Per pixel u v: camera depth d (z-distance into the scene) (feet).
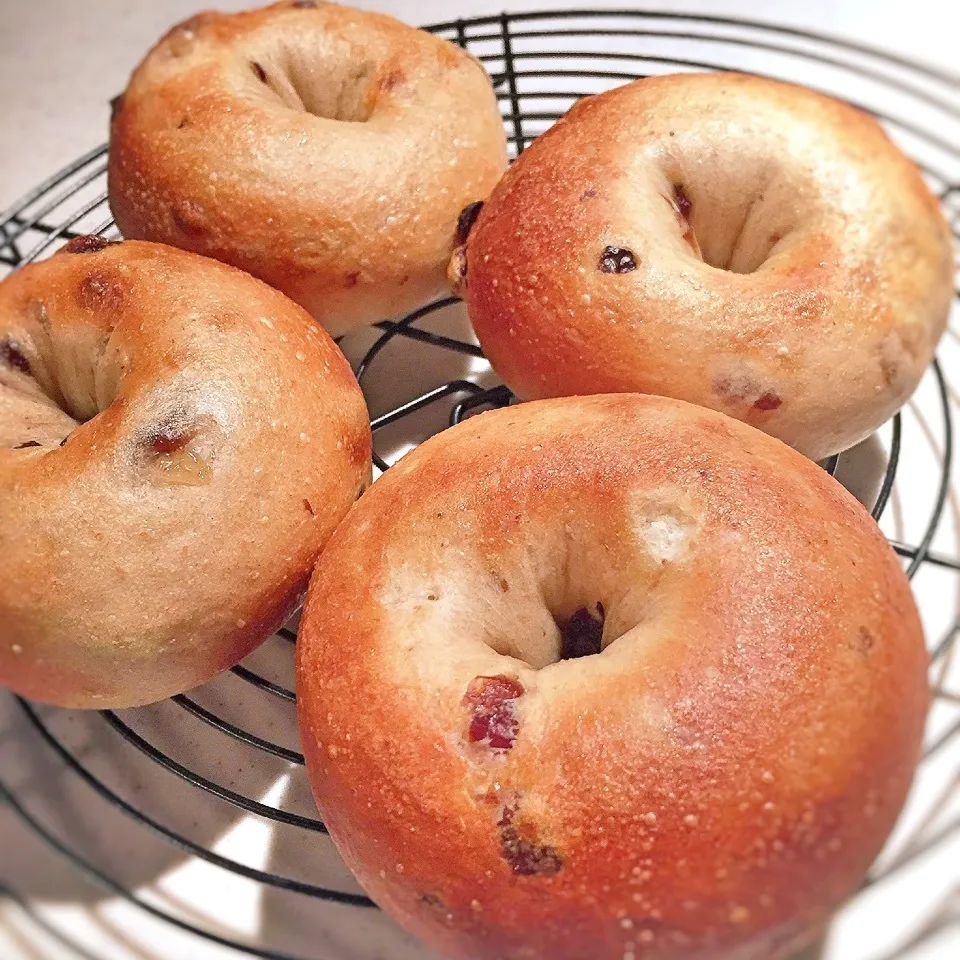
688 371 0.65
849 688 0.50
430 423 0.83
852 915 0.60
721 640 0.51
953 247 0.71
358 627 0.56
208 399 0.62
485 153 0.79
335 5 0.86
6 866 0.66
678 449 0.57
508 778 0.50
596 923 0.49
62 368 0.68
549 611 0.60
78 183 0.96
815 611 0.51
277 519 0.62
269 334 0.66
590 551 0.57
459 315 0.89
